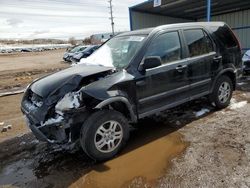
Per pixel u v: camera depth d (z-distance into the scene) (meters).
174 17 19.06
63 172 3.55
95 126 3.56
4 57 39.38
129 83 3.91
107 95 3.63
